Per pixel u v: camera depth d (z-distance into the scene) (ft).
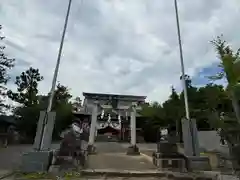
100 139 137.90
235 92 18.42
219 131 34.55
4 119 102.63
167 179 30.83
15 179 28.81
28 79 117.70
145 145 106.83
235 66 18.80
